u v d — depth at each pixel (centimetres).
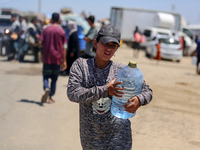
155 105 785
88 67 280
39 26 1494
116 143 282
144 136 541
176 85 1156
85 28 1237
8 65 1346
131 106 264
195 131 595
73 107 689
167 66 1923
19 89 852
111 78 281
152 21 3378
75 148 458
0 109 636
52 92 711
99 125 282
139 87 274
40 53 1506
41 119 587
